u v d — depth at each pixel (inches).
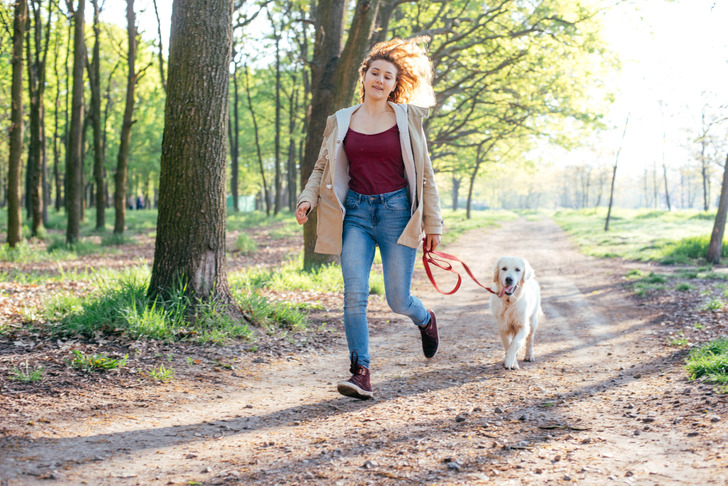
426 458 109.5
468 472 101.3
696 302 360.5
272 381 192.5
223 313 242.4
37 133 753.6
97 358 183.5
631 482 94.1
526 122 868.0
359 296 137.1
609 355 240.5
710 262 609.3
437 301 420.5
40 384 160.2
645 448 113.8
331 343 265.7
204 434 130.5
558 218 1995.6
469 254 786.8
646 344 258.1
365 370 140.2
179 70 235.0
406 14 738.2
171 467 107.1
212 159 241.4
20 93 594.6
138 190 2124.8
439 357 238.5
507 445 117.1
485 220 1610.5
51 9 735.7
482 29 661.3
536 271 621.6
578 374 204.2
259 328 259.1
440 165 1344.7
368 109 137.9
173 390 170.1
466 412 148.1
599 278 538.9
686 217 1453.0
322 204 139.3
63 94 1194.0
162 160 243.0
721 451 106.7
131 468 106.3
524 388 179.6
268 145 1492.4
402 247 137.6
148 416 144.4
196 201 240.2
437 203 140.9
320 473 102.3
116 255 640.4
